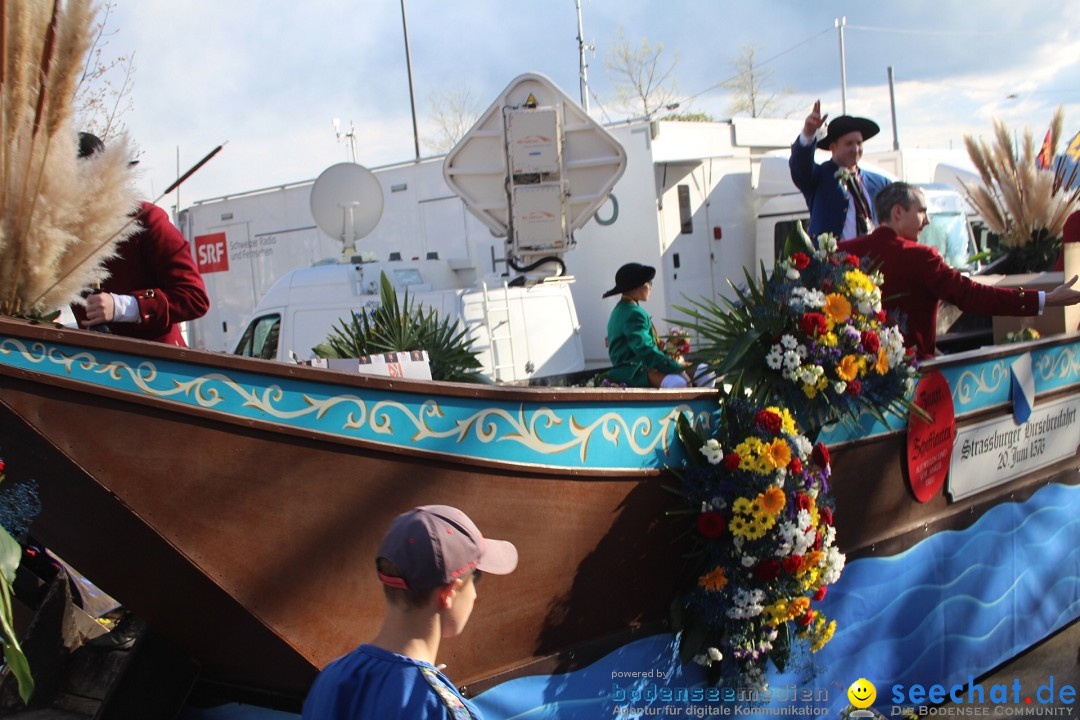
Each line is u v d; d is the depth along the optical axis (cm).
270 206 1445
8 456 250
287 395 273
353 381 280
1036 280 609
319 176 910
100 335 248
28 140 249
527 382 873
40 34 248
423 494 297
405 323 434
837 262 411
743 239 1266
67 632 328
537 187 731
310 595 281
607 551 348
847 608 439
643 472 355
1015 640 555
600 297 1191
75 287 268
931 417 472
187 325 1580
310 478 278
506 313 865
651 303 1162
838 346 395
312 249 1396
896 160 1541
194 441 261
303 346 859
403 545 206
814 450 392
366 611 291
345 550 286
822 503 393
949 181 1562
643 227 1154
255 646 290
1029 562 565
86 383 246
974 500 521
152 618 297
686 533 372
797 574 372
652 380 557
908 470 466
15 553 231
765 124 1312
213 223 1527
